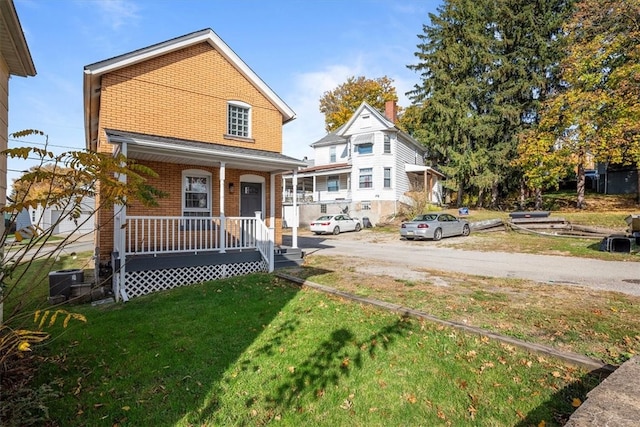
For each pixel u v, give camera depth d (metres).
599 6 17.98
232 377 3.93
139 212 9.53
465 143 26.95
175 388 3.73
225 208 11.17
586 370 3.66
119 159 4.12
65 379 3.91
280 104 12.48
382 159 25.55
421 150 31.77
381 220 25.38
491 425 2.99
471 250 13.54
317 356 4.33
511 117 25.33
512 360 3.96
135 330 5.38
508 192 29.58
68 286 7.45
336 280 8.05
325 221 22.22
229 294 7.32
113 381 3.88
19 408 2.97
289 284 8.01
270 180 12.21
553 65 24.22
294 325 5.40
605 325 4.83
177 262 8.37
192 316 5.99
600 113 18.91
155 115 9.86
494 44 26.11
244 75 11.72
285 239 19.09
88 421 3.18
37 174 3.59
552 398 3.28
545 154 20.88
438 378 3.71
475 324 4.96
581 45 19.09
